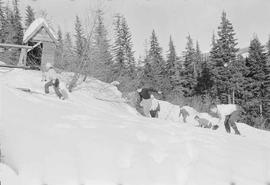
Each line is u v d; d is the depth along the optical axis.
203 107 20.36
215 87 39.75
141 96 10.77
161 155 4.38
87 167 3.88
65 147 4.20
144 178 3.81
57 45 19.25
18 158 3.87
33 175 3.65
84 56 16.42
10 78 13.43
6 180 3.48
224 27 40.56
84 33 17.14
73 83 14.55
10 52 25.09
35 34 17.64
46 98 7.20
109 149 4.29
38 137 4.35
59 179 3.65
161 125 6.08
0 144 4.06
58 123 4.99
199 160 4.31
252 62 40.69
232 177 3.93
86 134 4.64
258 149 5.14
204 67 42.09
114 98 15.68
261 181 3.90
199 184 3.77
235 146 5.18
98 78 19.41
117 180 3.73
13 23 43.06
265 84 39.41
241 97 39.88
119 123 5.60
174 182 3.80
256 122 30.98
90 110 6.76
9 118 4.86
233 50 40.06
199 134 5.73
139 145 4.55
